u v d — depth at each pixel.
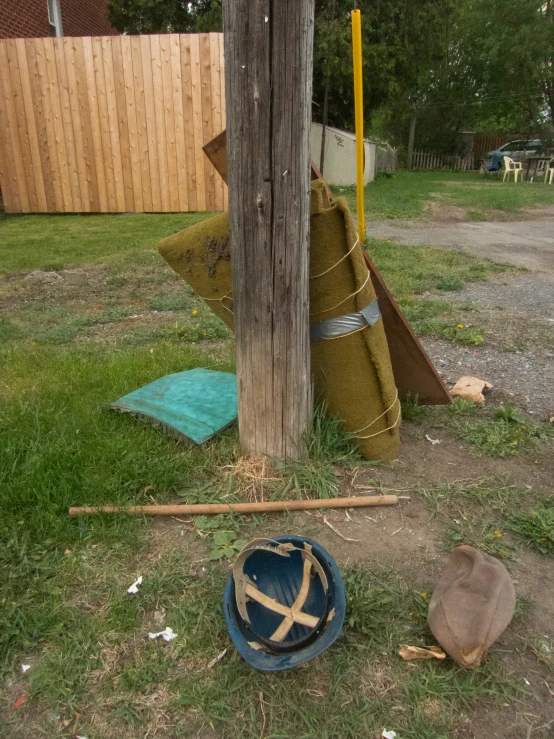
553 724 1.76
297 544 2.10
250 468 2.85
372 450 3.02
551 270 7.71
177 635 2.03
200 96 11.05
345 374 2.90
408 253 8.45
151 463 2.88
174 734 1.72
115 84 11.13
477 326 5.32
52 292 6.50
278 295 2.54
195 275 3.02
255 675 1.88
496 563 2.04
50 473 2.78
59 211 12.12
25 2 13.02
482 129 40.97
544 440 3.31
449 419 3.54
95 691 1.84
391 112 28.16
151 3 17.89
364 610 2.11
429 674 1.88
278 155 2.30
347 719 1.75
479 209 13.96
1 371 4.18
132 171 11.70
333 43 15.78
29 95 11.38
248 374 2.73
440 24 19.56
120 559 2.37
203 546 2.45
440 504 2.73
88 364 4.26
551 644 2.01
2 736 1.71
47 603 2.13
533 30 25.73
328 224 2.62
